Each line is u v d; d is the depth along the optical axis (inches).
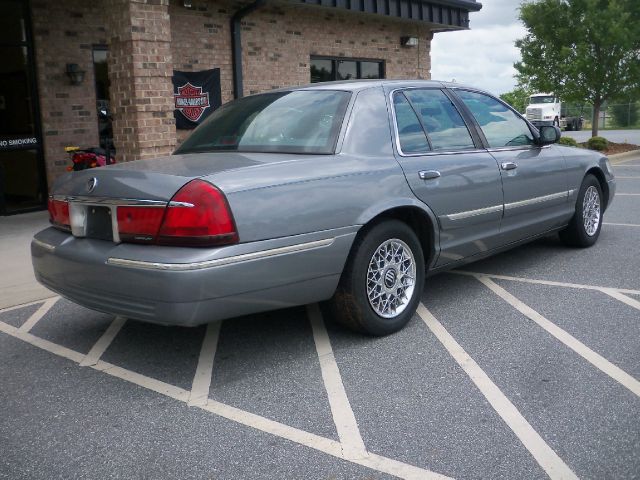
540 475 114.2
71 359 174.9
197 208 141.4
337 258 163.3
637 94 755.4
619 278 233.1
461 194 196.9
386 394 147.4
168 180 147.6
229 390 152.3
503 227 219.9
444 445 125.0
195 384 156.3
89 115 413.1
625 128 1652.3
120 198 150.7
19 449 128.7
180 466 121.0
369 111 182.7
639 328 183.6
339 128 174.9
